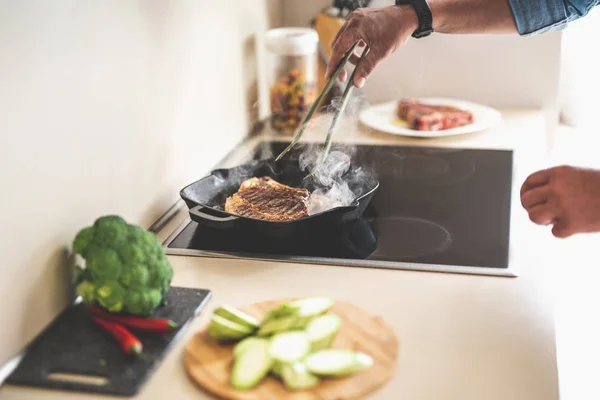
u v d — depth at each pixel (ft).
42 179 2.91
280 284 3.29
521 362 2.68
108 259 2.78
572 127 7.43
